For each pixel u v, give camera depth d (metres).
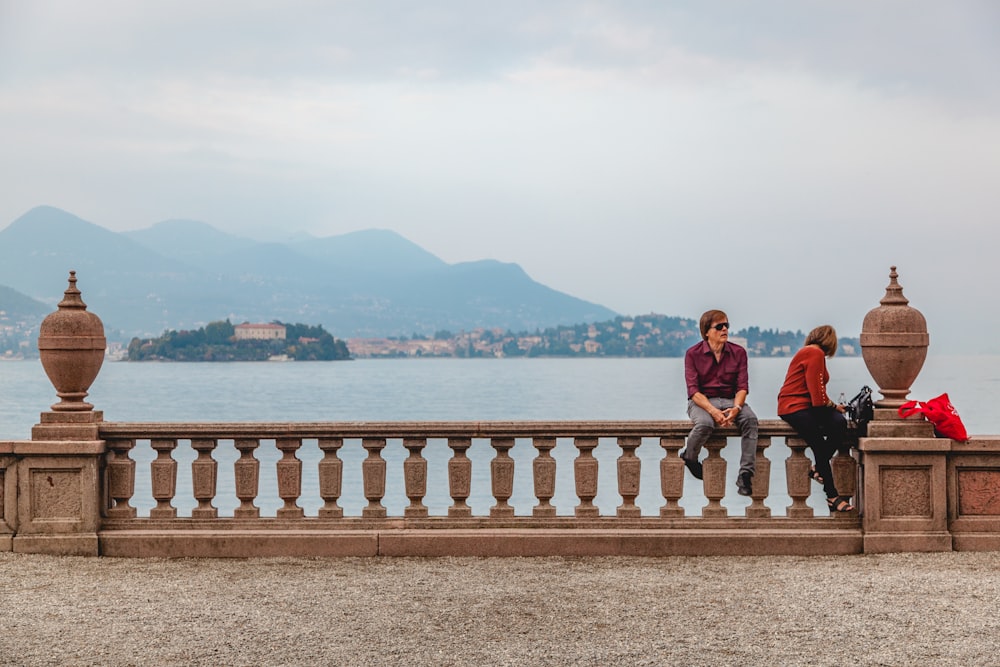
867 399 9.26
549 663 6.17
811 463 9.42
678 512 9.39
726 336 9.36
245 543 9.23
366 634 6.79
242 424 9.36
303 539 9.23
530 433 9.38
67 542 9.23
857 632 6.78
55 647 6.55
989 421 66.75
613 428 9.34
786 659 6.23
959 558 8.90
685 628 6.89
